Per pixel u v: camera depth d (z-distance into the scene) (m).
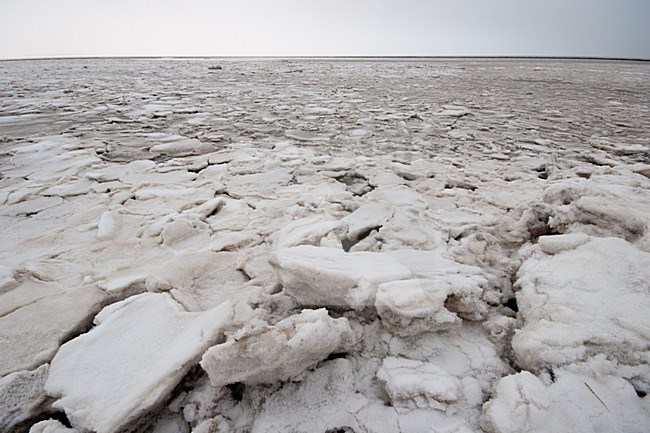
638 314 1.43
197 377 1.48
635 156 4.59
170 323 1.68
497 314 1.75
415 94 11.09
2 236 2.61
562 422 1.15
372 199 3.27
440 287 1.68
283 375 1.38
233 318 1.67
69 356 1.51
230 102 9.21
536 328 1.50
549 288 1.68
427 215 2.91
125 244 2.50
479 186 3.55
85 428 1.25
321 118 7.29
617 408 1.18
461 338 1.63
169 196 3.37
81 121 6.65
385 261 1.97
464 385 1.39
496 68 26.64
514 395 1.22
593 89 12.59
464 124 6.76
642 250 1.87
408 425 1.26
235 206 3.22
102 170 4.01
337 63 36.50
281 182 3.78
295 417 1.31
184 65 29.86
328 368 1.46
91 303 1.89
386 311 1.59
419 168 4.14
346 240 2.62
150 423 1.36
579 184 2.45
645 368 1.28
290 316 1.62
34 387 1.40
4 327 1.71
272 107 8.52
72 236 2.60
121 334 1.61
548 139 5.57
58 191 3.41
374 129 6.36
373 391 1.42
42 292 1.98
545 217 2.40
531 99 9.99
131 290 2.02
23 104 8.37
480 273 1.93
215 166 4.22
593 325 1.42
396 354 1.54
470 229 2.64
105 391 1.35
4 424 1.30
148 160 4.40
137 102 9.02
